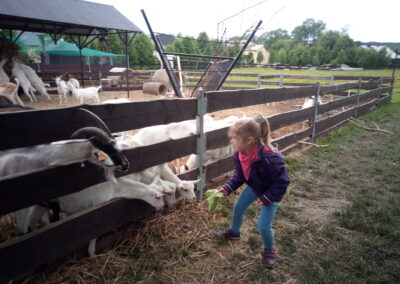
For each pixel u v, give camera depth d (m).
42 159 2.28
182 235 3.18
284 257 2.91
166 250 2.94
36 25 14.88
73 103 12.33
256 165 2.46
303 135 6.34
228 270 2.73
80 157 2.24
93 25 13.26
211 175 4.05
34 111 1.94
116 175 2.61
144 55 40.31
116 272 2.61
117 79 18.89
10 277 2.00
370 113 10.94
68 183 2.23
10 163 2.37
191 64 19.39
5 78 11.99
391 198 4.13
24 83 12.32
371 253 2.95
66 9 13.34
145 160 2.87
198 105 3.43
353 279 2.61
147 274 2.61
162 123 2.97
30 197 2.00
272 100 4.95
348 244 3.11
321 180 4.78
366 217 3.64
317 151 6.20
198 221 3.45
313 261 2.86
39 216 2.73
